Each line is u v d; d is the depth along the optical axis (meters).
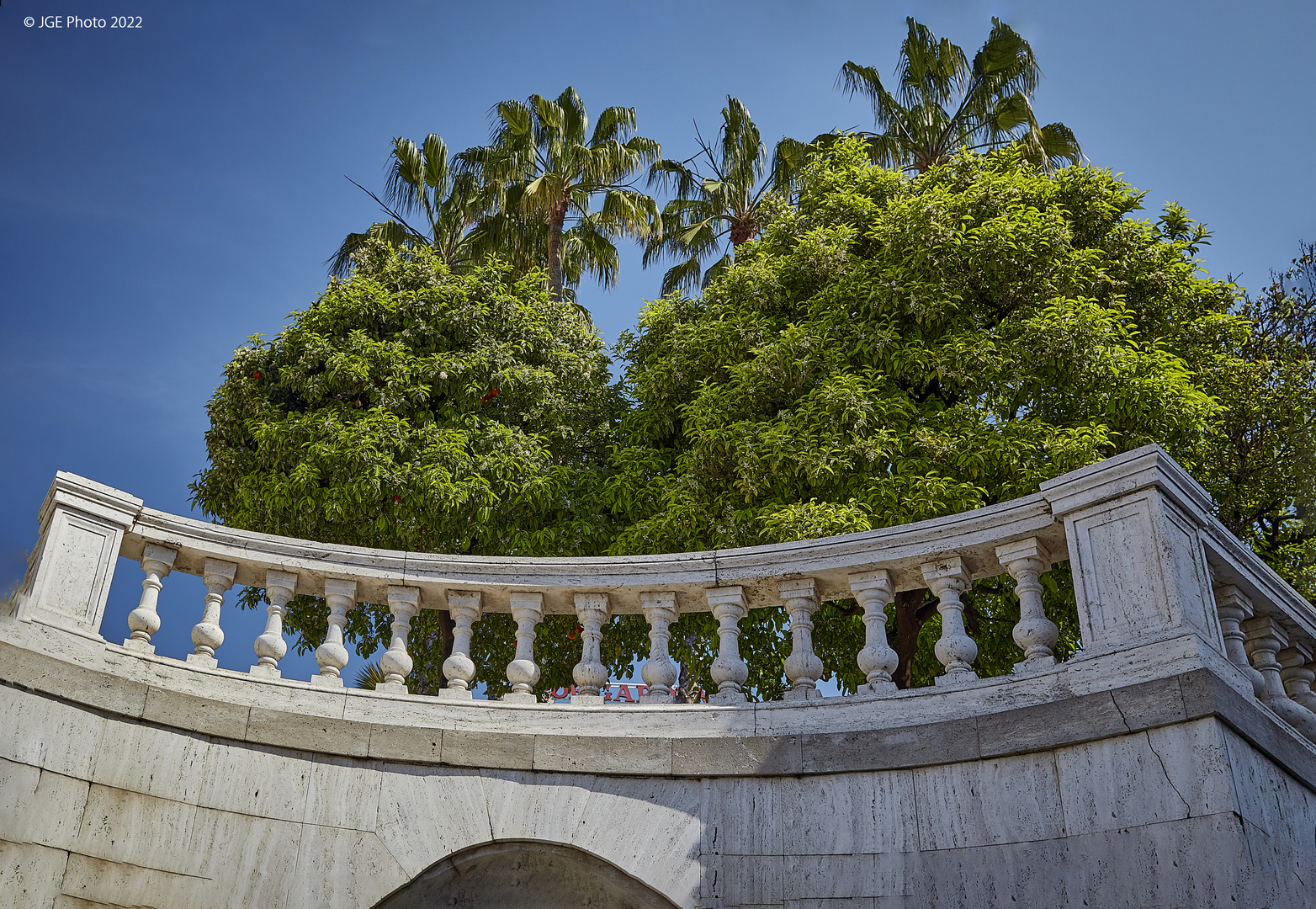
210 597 6.84
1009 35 19.39
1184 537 6.09
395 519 13.00
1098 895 5.42
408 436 13.42
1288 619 6.59
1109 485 6.22
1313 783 5.91
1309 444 13.19
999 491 11.30
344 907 6.02
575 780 6.56
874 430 11.76
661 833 6.35
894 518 11.01
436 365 13.99
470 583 7.31
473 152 21.36
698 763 6.51
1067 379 11.92
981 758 6.03
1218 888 5.06
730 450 12.22
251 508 13.46
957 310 12.62
